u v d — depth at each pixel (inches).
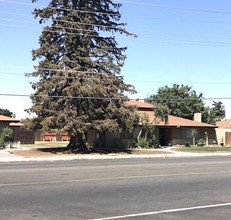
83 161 1163.3
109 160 1220.5
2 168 853.2
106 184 590.6
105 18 1640.0
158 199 469.7
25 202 436.1
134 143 1868.8
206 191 539.8
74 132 1478.8
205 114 2972.4
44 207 409.1
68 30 1557.6
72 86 1462.8
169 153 1571.1
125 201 452.1
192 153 1605.6
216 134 2304.4
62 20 1556.3
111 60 1593.3
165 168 879.1
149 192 522.0
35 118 1541.6
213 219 365.1
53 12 1558.8
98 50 1578.5
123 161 1151.6
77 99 1503.4
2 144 1737.2
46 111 1502.2
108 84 1550.2
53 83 1503.4
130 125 1582.2
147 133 1923.0
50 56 1572.3
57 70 1515.7
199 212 397.4
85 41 1561.3
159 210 403.9
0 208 402.0
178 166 940.6
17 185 567.5
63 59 1526.8
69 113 1476.4
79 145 1611.7
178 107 3006.9
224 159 1259.8
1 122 1877.5
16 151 1541.6
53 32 1560.0
